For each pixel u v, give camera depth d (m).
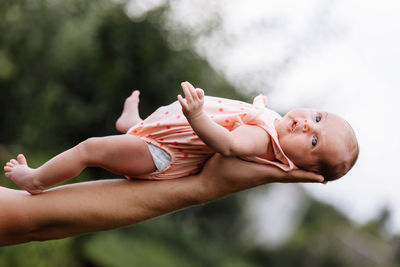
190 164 2.95
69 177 2.83
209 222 15.36
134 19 11.60
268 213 22.73
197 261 13.28
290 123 3.01
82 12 10.77
